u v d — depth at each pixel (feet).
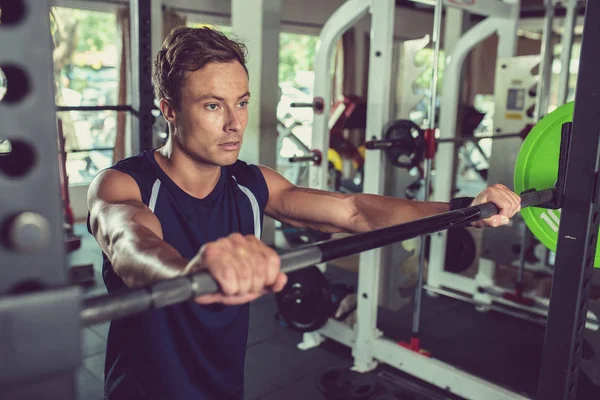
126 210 2.53
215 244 1.56
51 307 1.07
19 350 1.04
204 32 2.94
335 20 8.10
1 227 1.05
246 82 3.02
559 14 17.84
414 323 7.52
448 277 10.88
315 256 1.90
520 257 9.52
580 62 2.70
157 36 15.51
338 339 8.30
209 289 1.51
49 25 1.06
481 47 22.18
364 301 7.74
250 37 11.92
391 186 7.92
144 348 3.02
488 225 3.19
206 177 3.19
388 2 7.07
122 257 2.04
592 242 2.85
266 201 3.65
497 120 9.59
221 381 3.25
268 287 1.64
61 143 12.01
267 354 8.29
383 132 7.45
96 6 14.53
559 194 2.87
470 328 9.34
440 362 7.29
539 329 9.32
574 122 2.78
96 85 16.46
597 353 7.05
